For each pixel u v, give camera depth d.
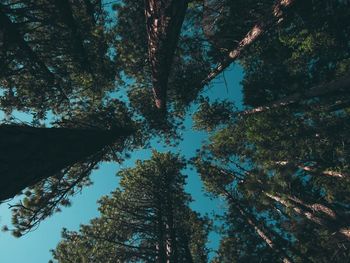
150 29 9.67
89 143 5.63
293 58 16.94
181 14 8.72
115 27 14.88
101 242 16.55
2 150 4.33
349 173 14.59
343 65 16.64
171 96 18.44
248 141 19.45
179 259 16.94
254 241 20.88
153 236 17.03
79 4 11.57
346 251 16.06
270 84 18.98
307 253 18.41
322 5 13.40
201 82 17.41
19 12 9.09
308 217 17.41
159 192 17.77
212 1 16.06
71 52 10.80
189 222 17.67
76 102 13.94
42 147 4.74
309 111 15.51
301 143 15.52
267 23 12.46
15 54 9.46
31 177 4.58
